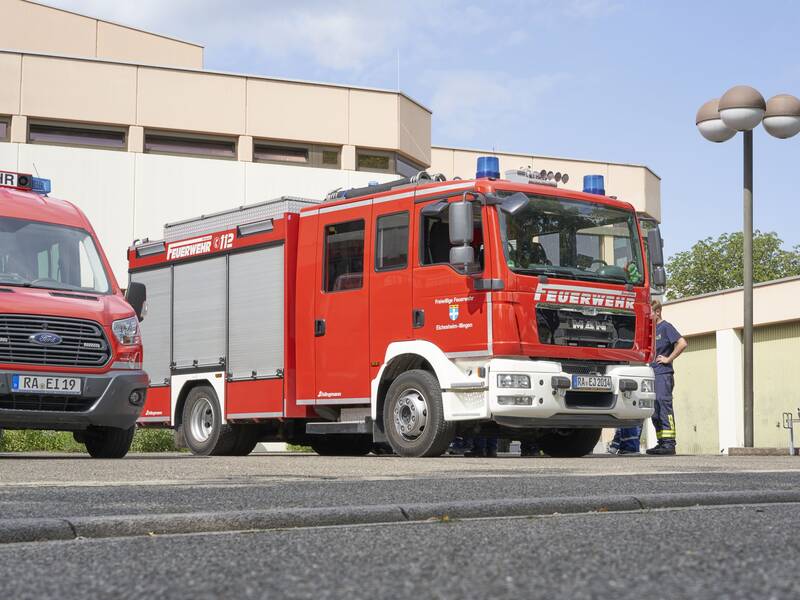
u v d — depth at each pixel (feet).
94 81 74.08
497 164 35.35
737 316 87.10
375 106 81.30
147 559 10.19
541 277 33.60
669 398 44.45
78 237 33.12
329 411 38.09
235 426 42.37
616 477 21.34
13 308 29.14
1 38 92.79
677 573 8.65
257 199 77.56
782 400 82.02
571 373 34.09
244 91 77.82
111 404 30.14
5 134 72.23
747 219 45.52
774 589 7.77
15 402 29.04
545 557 9.84
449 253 34.12
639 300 36.45
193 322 43.98
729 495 16.76
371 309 36.27
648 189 117.29
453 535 11.91
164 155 75.46
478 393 33.06
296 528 13.09
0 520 12.42
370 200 36.86
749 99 45.06
